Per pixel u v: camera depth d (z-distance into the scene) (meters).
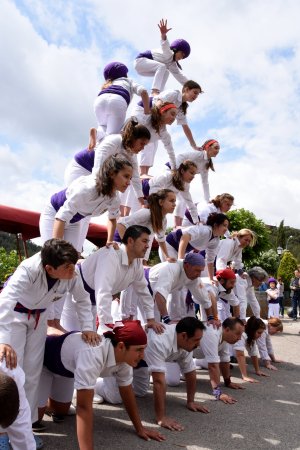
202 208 6.43
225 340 4.92
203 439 3.44
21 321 2.96
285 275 25.08
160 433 3.43
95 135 4.70
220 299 6.18
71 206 3.64
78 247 4.15
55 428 3.42
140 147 4.41
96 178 3.61
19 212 6.38
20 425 2.54
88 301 3.29
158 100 5.40
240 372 6.05
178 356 4.11
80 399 2.91
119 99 5.01
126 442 3.26
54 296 3.05
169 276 4.57
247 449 3.30
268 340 6.75
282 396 4.86
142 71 6.55
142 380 4.48
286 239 49.12
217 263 6.19
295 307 15.72
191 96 6.13
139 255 3.70
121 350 3.08
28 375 3.10
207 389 4.98
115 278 3.64
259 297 13.65
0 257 10.02
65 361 3.14
